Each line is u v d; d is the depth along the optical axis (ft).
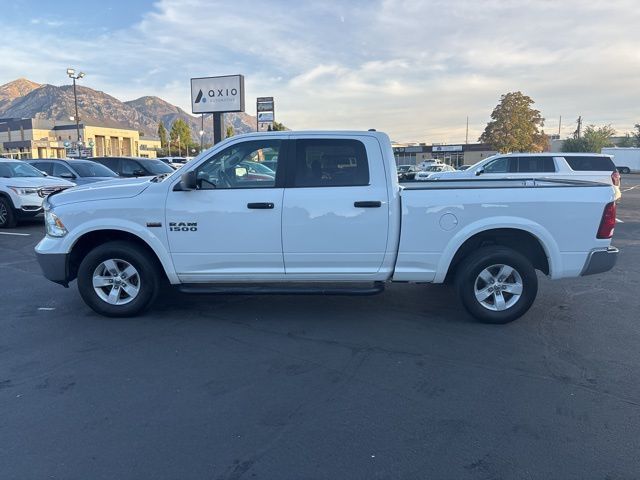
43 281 23.52
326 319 18.16
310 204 16.84
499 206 16.79
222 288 17.47
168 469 9.46
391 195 16.85
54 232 17.65
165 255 17.43
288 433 10.70
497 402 12.07
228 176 17.46
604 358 14.69
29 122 304.91
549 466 9.57
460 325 17.51
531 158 50.72
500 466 9.57
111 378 13.33
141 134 385.91
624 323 17.72
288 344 15.75
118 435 10.60
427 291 21.84
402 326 17.40
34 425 10.98
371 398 12.26
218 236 17.15
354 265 17.26
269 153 17.29
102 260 17.72
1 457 9.80
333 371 13.82
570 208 16.84
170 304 19.85
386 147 17.10
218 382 13.11
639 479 9.20
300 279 17.46
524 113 228.63
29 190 40.75
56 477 9.21
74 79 136.56
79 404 11.93
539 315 18.62
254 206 16.89
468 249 17.75
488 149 259.39
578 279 24.23
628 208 59.67
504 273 17.29
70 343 15.79
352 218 16.85
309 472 9.38
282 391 12.62
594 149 241.55
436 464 9.62
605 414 11.51
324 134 17.21
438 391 12.63
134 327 17.24
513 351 15.20
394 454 9.95
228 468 9.50
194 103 101.19
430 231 16.92
